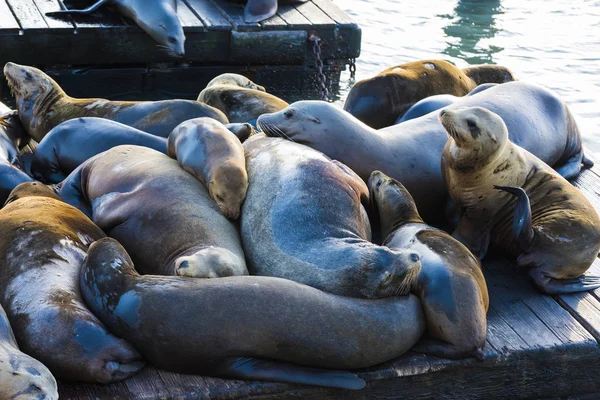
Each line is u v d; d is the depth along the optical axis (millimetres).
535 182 6352
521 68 12320
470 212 6359
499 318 5676
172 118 7559
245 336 4656
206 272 4902
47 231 5285
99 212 5957
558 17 14961
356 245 5195
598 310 5816
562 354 5438
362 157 6566
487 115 6016
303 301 4746
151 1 10812
